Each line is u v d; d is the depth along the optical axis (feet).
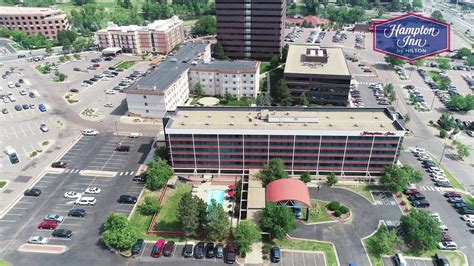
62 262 338.13
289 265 334.44
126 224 352.49
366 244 357.20
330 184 440.45
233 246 350.64
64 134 564.30
